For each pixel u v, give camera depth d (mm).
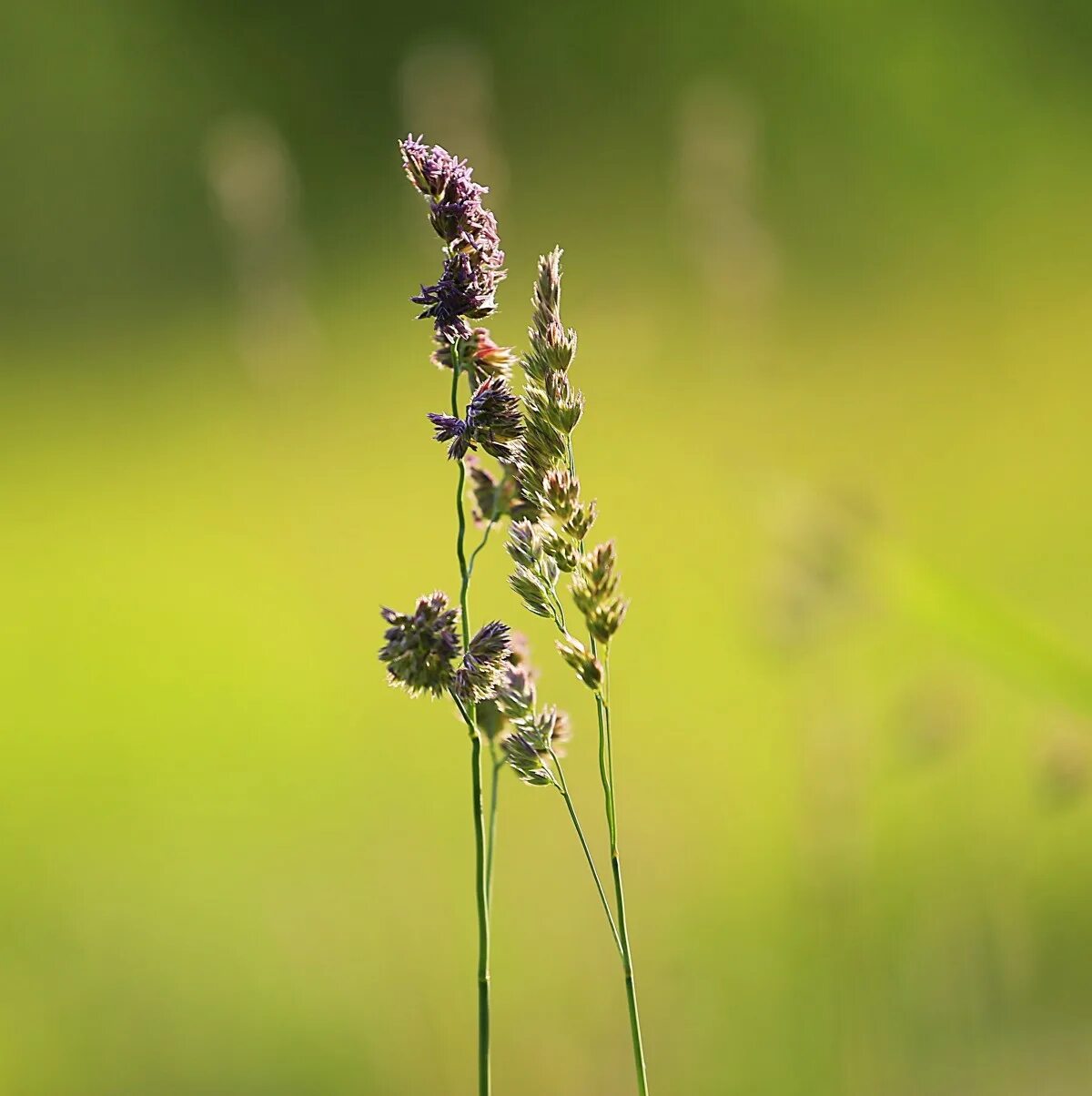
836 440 3895
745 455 3035
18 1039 1974
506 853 2102
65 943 2221
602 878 2020
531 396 1119
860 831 1786
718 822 2176
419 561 3174
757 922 1943
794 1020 1734
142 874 2391
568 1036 1737
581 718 2527
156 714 3137
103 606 3859
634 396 3533
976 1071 1653
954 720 1676
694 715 2490
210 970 2072
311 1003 1937
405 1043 1772
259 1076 1835
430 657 1116
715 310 2803
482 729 1143
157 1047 1934
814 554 1727
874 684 2117
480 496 1146
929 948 1783
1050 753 1448
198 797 2666
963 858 1989
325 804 2480
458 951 1893
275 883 2201
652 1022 1754
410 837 2195
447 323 1123
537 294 1124
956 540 3262
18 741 3127
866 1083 1636
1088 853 2082
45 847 2561
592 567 1115
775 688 2516
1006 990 1754
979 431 4078
